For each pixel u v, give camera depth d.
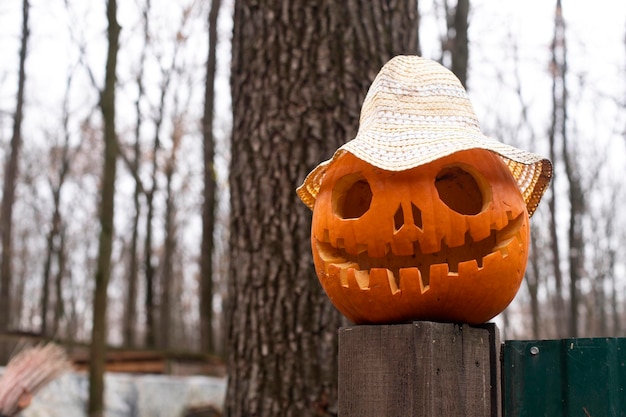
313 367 4.49
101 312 8.48
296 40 4.86
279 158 4.76
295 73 4.82
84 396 9.28
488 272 2.57
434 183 2.73
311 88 4.79
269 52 4.90
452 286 2.55
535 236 22.05
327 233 2.76
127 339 21.03
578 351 2.65
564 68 15.43
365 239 2.61
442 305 2.59
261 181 4.78
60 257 24.62
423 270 2.68
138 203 21.42
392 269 2.70
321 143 4.72
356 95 4.78
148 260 20.20
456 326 2.60
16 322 34.56
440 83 2.80
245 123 4.94
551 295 26.61
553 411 2.66
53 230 21.92
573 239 14.28
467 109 2.78
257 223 4.75
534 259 19.59
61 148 26.31
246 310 4.70
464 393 2.57
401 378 2.55
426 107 2.73
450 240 2.55
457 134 2.59
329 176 2.86
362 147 2.57
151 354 12.52
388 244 2.58
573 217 14.36
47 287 21.62
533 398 2.70
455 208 2.89
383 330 2.61
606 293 34.78
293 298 4.59
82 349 12.60
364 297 2.64
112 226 8.65
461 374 2.57
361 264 2.75
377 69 4.85
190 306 38.97
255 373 4.58
